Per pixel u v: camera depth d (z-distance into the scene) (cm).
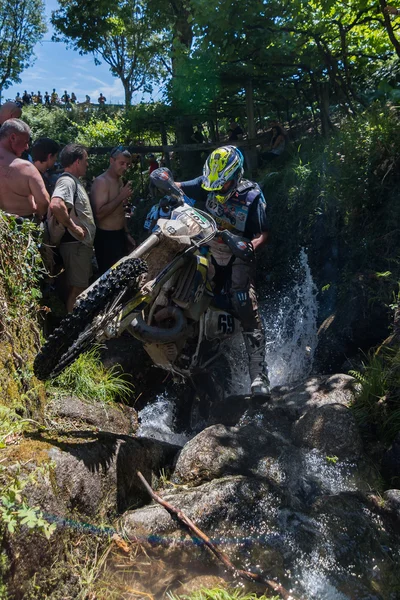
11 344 335
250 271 405
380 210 579
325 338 520
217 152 390
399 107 645
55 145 487
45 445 292
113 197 514
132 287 320
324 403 414
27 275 379
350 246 583
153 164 1101
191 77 884
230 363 457
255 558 280
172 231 346
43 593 249
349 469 350
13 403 311
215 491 304
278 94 935
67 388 386
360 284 521
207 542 278
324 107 811
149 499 326
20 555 239
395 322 461
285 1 753
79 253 456
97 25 1984
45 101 2650
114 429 378
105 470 307
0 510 235
